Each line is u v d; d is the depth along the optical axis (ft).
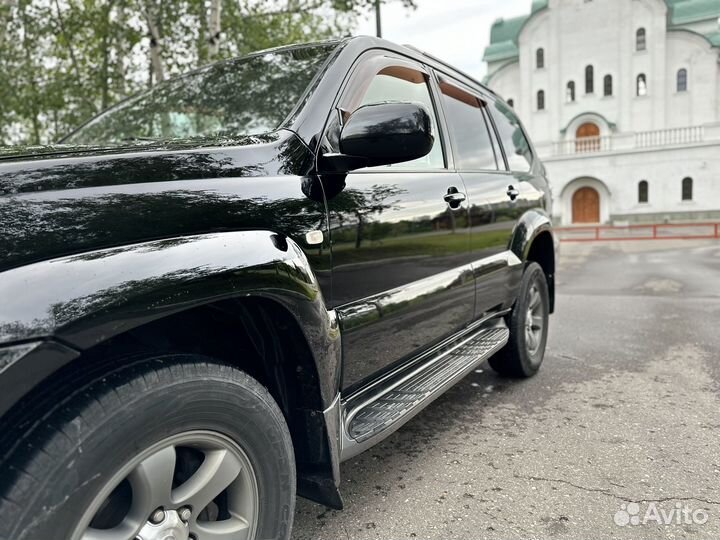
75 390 3.92
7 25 32.96
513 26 151.53
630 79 128.16
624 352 15.29
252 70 8.00
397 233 7.15
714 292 26.08
